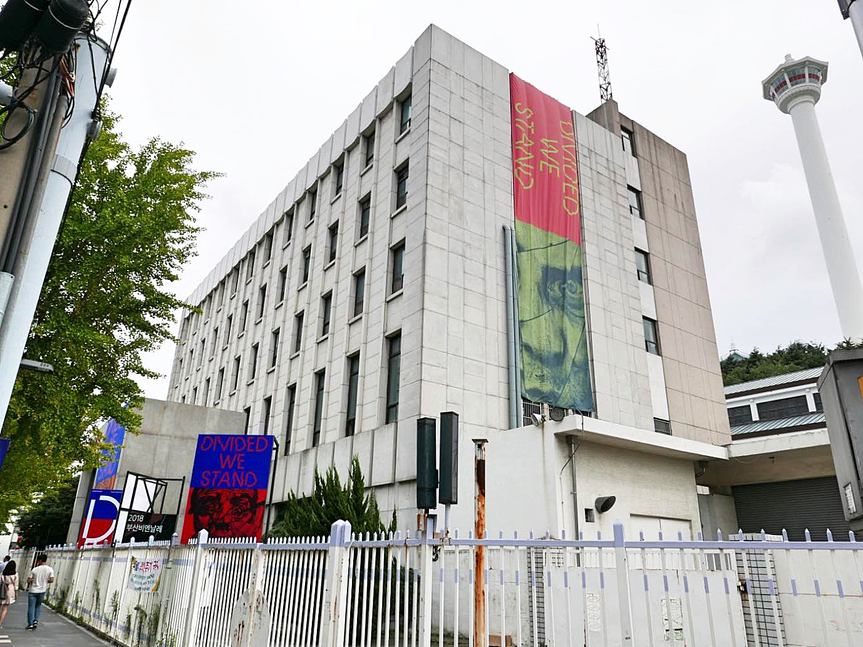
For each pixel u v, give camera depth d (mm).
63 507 39031
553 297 22656
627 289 25844
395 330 20016
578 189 25703
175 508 25531
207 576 8961
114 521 23500
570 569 7059
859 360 7289
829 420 8086
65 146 5207
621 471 15156
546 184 24312
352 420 21297
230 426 27922
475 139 22516
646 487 15555
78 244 11875
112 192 12523
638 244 27750
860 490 6973
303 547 6980
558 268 23281
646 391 24531
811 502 18406
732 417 40625
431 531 5840
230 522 11414
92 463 14242
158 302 13289
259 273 31953
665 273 28391
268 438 11906
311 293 25781
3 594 14562
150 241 12844
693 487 16609
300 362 24922
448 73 22594
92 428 14695
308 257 27672
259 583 7578
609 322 24297
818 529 18094
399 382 19219
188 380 39344
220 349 34531
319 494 13859
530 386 20656
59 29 4535
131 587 12016
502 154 23297
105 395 12719
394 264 21438
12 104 4656
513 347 20562
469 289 20312
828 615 5660
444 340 19016
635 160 29953
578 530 13625
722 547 4266
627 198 28109
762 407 39188
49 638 12641
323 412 22391
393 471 17812
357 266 23125
